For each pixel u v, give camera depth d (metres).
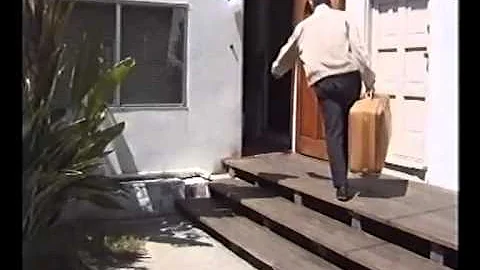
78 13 7.08
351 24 5.84
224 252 5.92
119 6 7.27
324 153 7.93
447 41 5.93
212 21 7.75
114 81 6.02
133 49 7.39
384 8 7.05
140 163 7.50
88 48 6.19
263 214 6.19
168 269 5.45
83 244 6.06
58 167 5.54
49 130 5.49
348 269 4.93
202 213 6.83
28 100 5.22
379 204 5.56
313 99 8.16
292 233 5.76
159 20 7.50
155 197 7.28
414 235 4.78
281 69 6.46
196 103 7.75
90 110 5.93
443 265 4.57
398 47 6.86
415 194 5.90
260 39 10.88
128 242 6.16
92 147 5.86
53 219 5.93
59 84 5.92
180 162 7.73
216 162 7.96
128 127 7.41
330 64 5.75
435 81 6.11
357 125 5.88
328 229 5.54
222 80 7.87
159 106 7.55
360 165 5.93
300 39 6.06
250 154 8.88
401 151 6.87
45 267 5.51
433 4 6.08
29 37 5.49
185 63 7.66
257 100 10.84
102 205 6.33
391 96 7.01
